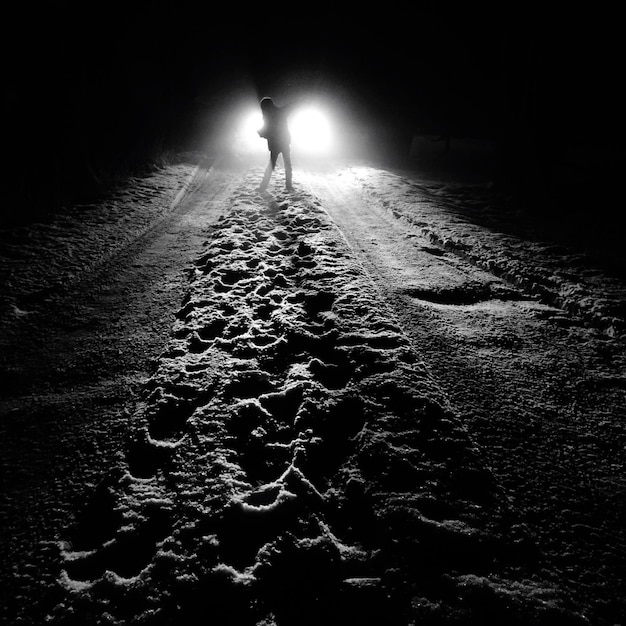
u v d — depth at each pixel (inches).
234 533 54.2
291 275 148.7
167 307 130.3
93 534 56.9
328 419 74.3
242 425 74.5
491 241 195.0
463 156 620.4
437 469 63.9
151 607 46.0
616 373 97.0
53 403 86.0
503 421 78.6
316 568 49.6
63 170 275.7
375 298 125.1
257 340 103.6
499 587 47.1
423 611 44.2
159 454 69.1
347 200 281.0
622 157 576.4
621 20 286.7
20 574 51.7
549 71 302.8
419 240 199.8
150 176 350.3
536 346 108.0
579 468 68.6
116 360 101.6
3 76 247.4
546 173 321.7
